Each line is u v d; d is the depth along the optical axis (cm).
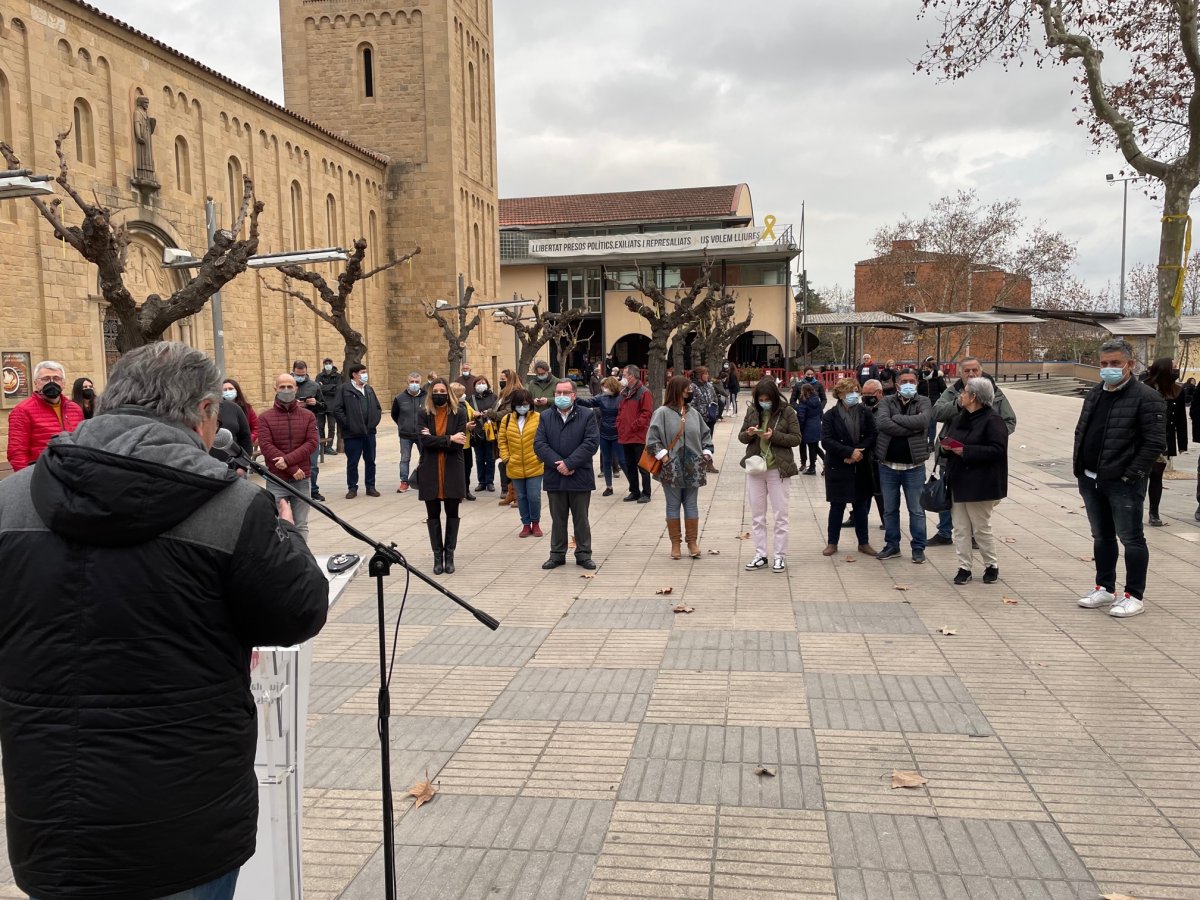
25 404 797
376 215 3631
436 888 334
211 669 200
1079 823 369
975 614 677
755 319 5225
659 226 5703
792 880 333
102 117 2009
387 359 3741
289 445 965
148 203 2152
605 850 357
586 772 426
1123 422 647
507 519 1188
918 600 721
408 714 503
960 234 5812
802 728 471
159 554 192
